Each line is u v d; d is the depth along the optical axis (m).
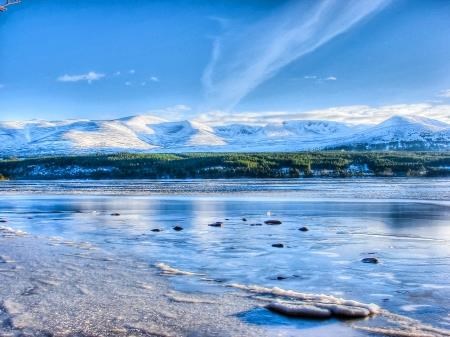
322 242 27.86
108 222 38.94
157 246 26.91
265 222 36.66
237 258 23.45
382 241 27.97
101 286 18.33
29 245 27.33
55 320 14.62
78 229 34.62
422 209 46.78
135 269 21.08
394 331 13.56
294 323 14.27
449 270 20.58
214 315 15.00
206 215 43.53
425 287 17.98
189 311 15.38
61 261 22.77
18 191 91.62
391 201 57.06
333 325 14.09
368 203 54.59
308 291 17.64
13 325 14.23
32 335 13.48
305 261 22.66
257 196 68.38
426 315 14.89
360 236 29.92
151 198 67.38
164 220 39.81
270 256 23.91
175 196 70.94
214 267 21.52
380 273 20.16
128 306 15.88
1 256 24.00
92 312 15.31
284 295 17.00
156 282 18.89
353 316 14.75
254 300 16.48
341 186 94.88
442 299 16.52
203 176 157.00
